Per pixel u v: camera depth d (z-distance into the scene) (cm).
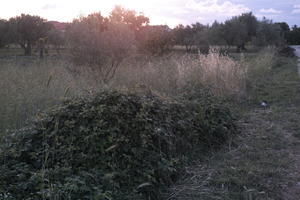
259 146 564
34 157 400
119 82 937
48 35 3778
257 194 394
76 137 421
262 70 1546
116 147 407
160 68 1052
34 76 887
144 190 377
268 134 629
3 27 4047
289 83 1243
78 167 392
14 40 4066
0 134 506
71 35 961
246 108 847
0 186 338
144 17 2083
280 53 3406
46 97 681
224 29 3869
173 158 448
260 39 3612
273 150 548
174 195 390
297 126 679
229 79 970
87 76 950
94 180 361
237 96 915
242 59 1173
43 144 419
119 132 424
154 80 944
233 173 449
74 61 971
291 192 403
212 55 1032
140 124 442
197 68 991
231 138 587
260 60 1720
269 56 2006
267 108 854
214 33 3847
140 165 402
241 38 3856
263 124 700
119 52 961
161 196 384
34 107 631
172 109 536
